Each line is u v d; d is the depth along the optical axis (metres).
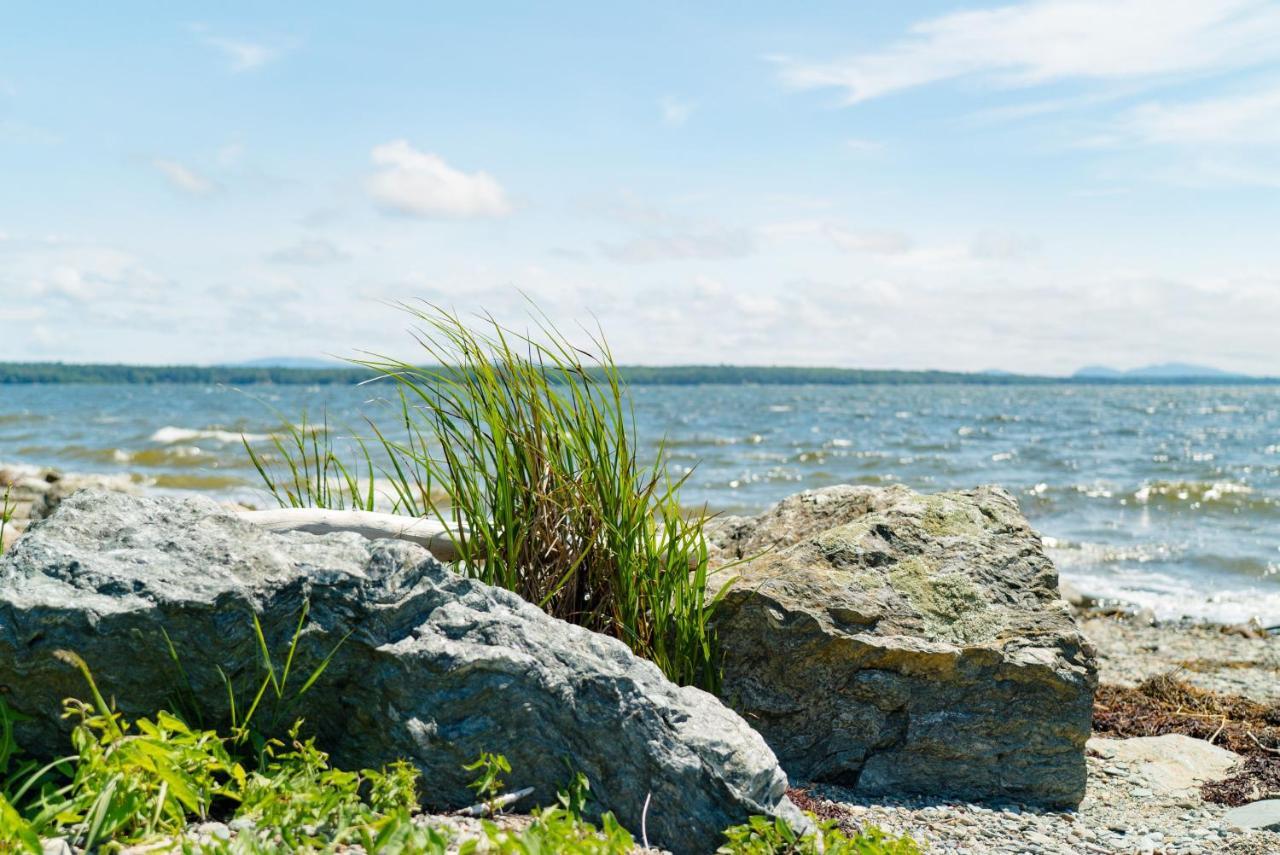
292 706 3.68
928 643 5.11
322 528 4.82
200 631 3.45
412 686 3.61
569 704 3.71
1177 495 21.66
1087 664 5.21
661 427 47.94
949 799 5.21
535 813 3.52
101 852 2.85
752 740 3.90
